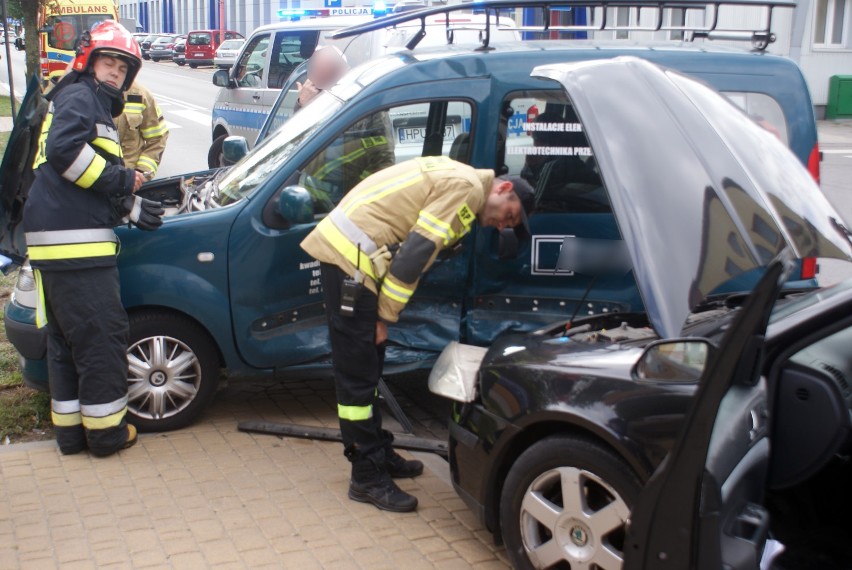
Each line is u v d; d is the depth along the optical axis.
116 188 4.62
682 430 2.83
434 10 5.31
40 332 5.04
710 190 3.38
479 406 3.88
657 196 3.37
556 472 3.50
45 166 4.62
